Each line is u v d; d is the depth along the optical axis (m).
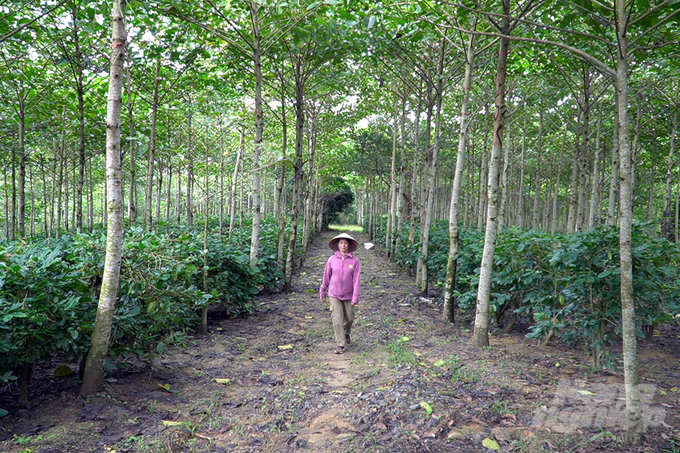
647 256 4.35
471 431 3.16
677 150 13.72
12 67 7.52
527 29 6.09
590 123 12.41
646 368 4.49
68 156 12.92
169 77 8.77
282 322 7.04
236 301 7.14
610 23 3.07
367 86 12.12
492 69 9.19
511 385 4.01
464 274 7.33
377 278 11.77
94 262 4.13
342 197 38.72
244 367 4.85
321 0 6.09
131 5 5.43
